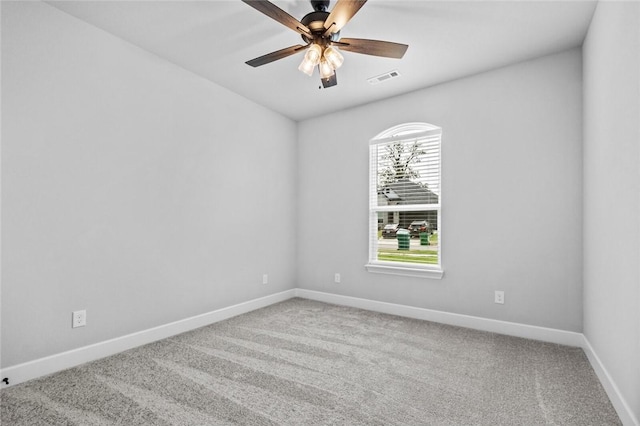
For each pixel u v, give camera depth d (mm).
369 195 3807
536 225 2789
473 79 3115
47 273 2113
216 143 3324
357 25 2342
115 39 2498
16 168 1984
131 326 2576
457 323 3148
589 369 2189
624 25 1596
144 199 2678
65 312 2197
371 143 3801
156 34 2479
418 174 3488
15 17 1981
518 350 2523
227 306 3420
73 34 2250
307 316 3455
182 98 2994
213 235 3277
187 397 1836
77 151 2266
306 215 4340
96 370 2162
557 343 2666
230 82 3305
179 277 2945
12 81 1967
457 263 3174
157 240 2771
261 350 2529
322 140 4219
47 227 2117
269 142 4000
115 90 2492
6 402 1769
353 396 1860
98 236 2377
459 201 3174
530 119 2826
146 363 2281
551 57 2742
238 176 3574
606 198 1901
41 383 1979
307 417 1654
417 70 3023
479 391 1915
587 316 2426
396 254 3637
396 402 1799
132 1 2088
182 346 2604
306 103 3848
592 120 2244
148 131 2715
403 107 3561
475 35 2459
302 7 2168
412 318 3398
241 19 2293
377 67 2965
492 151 3004
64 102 2197
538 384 1993
